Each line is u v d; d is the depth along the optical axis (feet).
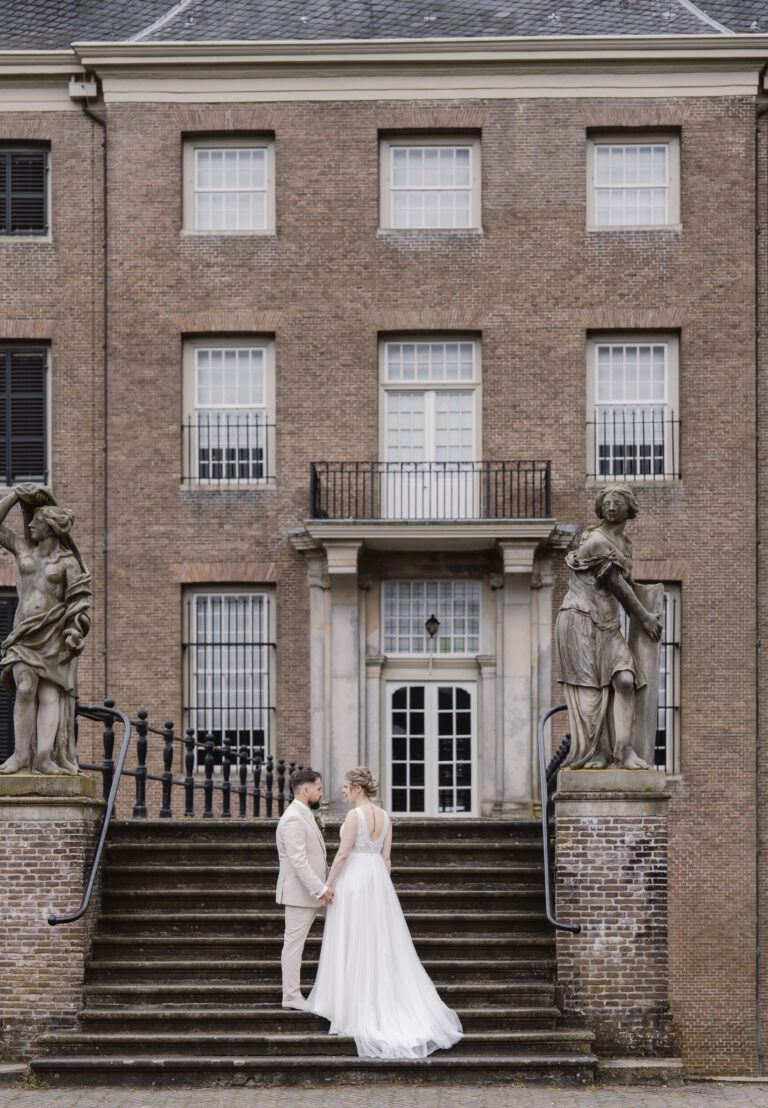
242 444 110.22
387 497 109.81
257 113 110.73
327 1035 48.83
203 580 108.68
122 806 105.50
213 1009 50.37
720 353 109.19
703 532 108.17
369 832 48.96
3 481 110.42
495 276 109.91
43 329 110.42
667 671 107.65
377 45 109.91
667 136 110.83
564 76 110.42
